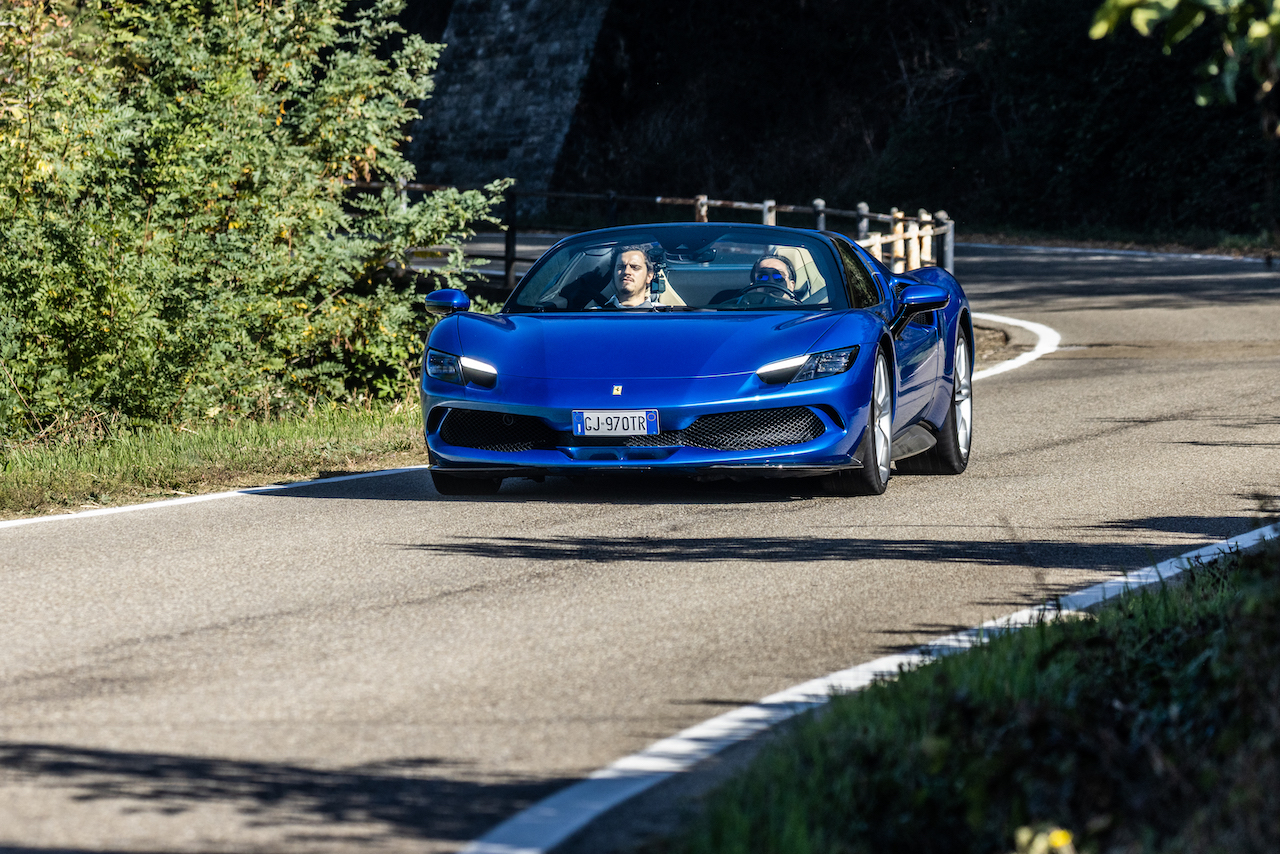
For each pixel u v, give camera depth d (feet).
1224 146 247.91
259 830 22.59
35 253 83.66
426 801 23.86
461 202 105.91
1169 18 19.85
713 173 313.53
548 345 52.85
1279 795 19.93
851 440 51.52
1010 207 278.87
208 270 93.71
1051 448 65.57
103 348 83.97
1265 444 64.23
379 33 106.32
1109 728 23.24
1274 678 22.16
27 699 29.73
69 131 85.46
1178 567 40.91
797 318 53.72
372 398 101.86
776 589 39.47
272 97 102.58
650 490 56.18
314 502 54.39
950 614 36.47
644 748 26.50
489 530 48.32
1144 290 152.87
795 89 319.47
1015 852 20.13
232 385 93.35
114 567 43.16
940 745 21.33
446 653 33.19
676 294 56.85
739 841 20.15
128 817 23.12
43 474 59.52
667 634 34.83
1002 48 282.97
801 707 28.66
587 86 306.55
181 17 101.65
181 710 28.89
